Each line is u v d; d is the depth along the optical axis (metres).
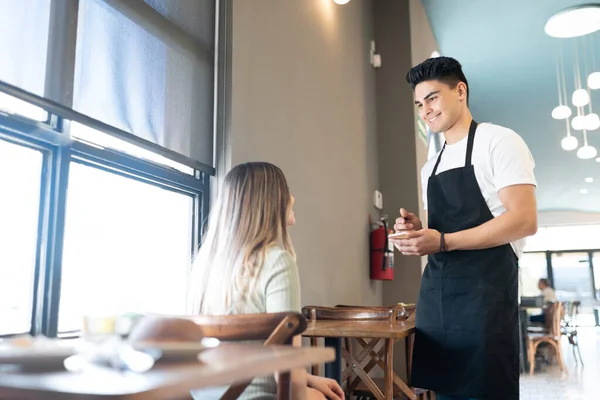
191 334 0.74
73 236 1.58
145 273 1.87
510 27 5.67
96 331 0.81
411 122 4.33
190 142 2.04
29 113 1.41
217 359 0.64
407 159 4.29
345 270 3.39
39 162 1.46
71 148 1.52
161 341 0.71
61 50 1.48
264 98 2.48
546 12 5.32
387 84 4.46
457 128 1.86
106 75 1.65
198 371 0.55
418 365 1.81
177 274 2.02
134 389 0.48
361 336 2.07
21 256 1.40
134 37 1.80
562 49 6.20
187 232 2.10
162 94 1.91
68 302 1.55
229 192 1.40
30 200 1.43
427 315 1.81
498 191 1.69
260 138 2.41
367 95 4.21
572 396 4.63
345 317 2.51
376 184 4.24
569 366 6.99
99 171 1.70
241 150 2.24
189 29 2.10
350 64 3.83
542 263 15.74
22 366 0.60
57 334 1.44
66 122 1.50
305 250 2.81
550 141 9.94
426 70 1.85
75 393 0.50
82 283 1.60
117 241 1.76
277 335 0.82
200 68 2.15
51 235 1.45
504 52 6.31
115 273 1.74
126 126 1.72
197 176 2.13
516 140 1.70
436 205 1.86
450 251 1.77
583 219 15.19
